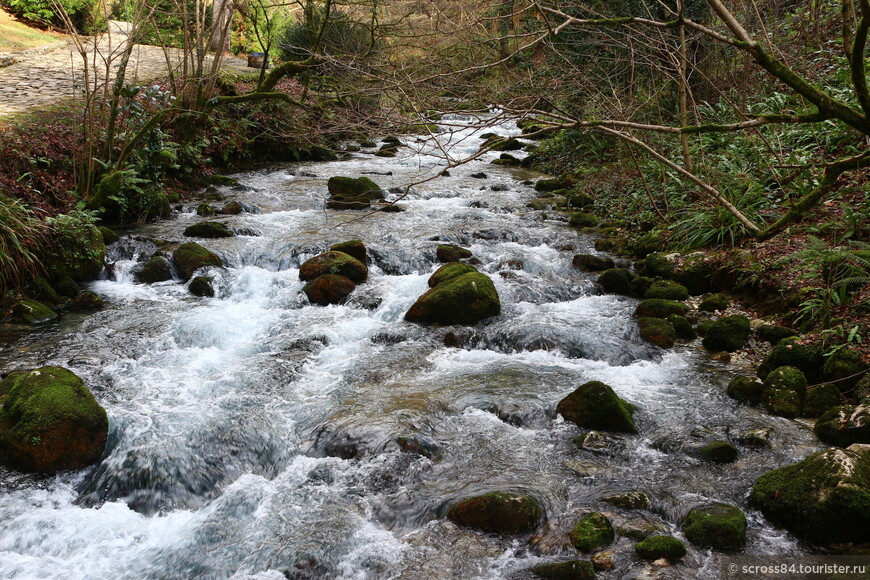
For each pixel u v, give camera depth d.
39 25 20.25
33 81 14.25
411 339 7.04
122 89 10.05
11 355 6.40
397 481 4.64
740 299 7.67
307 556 3.94
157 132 10.90
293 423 5.39
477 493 4.43
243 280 8.41
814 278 6.75
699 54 12.24
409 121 5.95
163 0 11.91
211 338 6.97
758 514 4.18
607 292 8.42
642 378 6.14
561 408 5.40
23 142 9.89
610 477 4.62
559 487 4.51
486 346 6.94
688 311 7.56
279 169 15.16
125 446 4.99
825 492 3.94
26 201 8.88
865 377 5.32
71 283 8.05
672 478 4.59
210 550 4.08
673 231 9.44
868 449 4.25
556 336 6.83
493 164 16.38
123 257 9.15
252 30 21.88
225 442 5.08
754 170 9.14
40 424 4.78
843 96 8.91
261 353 6.66
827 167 4.61
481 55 7.85
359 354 6.70
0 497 4.50
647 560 3.77
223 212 11.30
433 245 9.53
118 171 10.00
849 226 7.14
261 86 11.48
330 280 8.05
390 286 8.31
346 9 16.94
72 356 6.41
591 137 13.92
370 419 5.30
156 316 7.49
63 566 3.99
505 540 4.05
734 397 5.68
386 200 12.27
